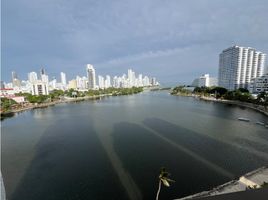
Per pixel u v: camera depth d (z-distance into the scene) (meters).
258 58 197.62
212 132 60.22
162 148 46.12
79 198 27.27
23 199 27.19
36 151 45.91
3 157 42.34
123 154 42.72
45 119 87.88
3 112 106.50
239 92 140.38
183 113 96.06
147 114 94.75
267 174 30.45
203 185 29.80
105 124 73.94
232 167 35.66
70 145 49.88
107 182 31.16
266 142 50.19
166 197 27.12
